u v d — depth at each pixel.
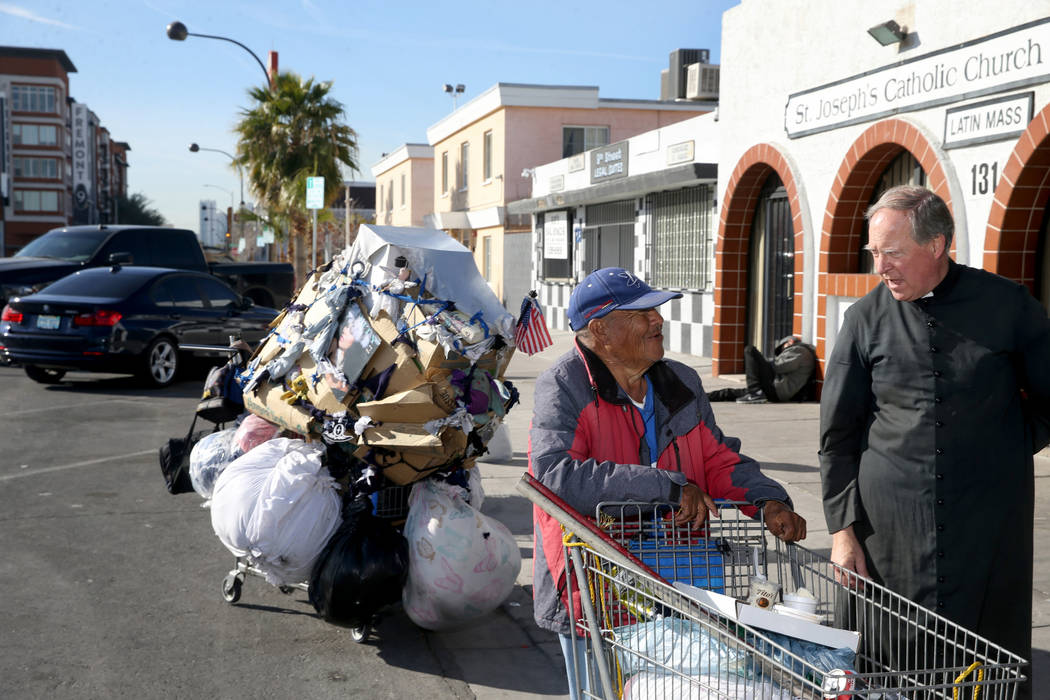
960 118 8.51
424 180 37.25
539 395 2.90
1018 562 2.75
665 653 2.39
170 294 12.81
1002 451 2.71
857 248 10.58
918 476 2.72
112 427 9.71
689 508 2.68
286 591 5.03
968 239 8.52
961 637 2.71
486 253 28.28
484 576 4.21
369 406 4.16
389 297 4.20
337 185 30.78
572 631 2.63
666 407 2.96
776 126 11.63
